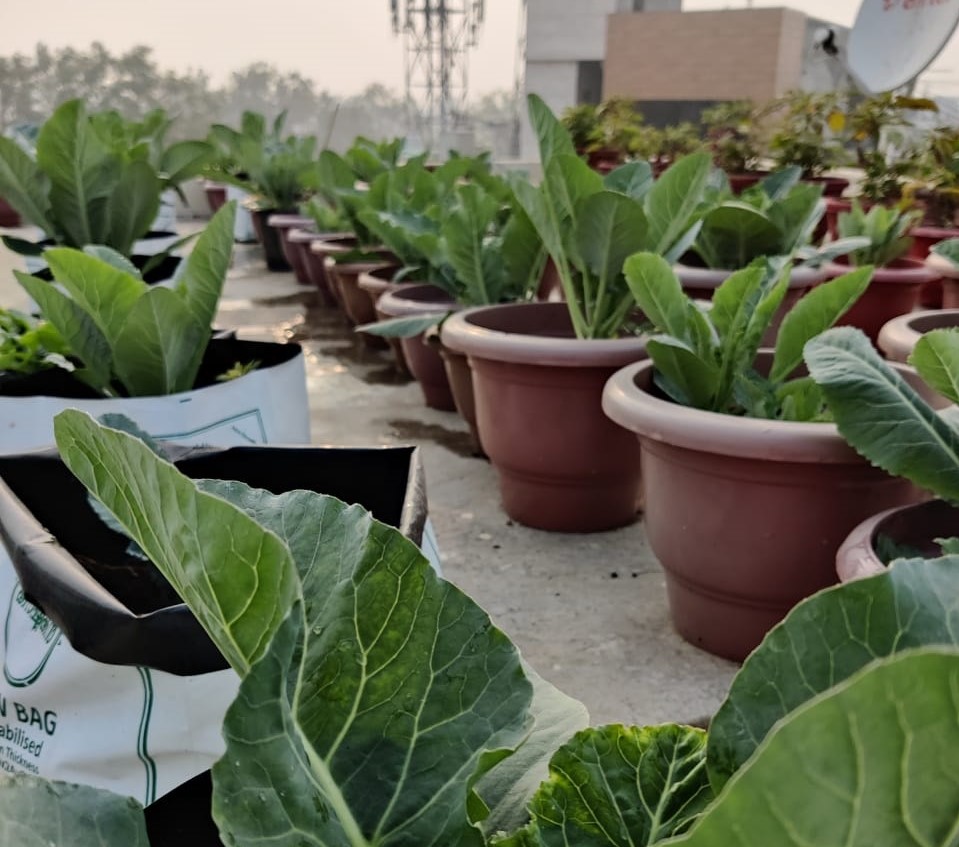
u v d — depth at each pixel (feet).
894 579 1.31
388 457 3.36
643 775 1.48
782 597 4.59
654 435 4.55
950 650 0.83
